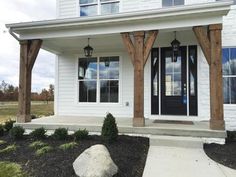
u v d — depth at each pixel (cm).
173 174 351
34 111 1544
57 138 535
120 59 812
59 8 878
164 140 503
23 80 655
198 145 484
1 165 387
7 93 2638
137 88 570
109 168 330
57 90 873
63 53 874
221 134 502
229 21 696
